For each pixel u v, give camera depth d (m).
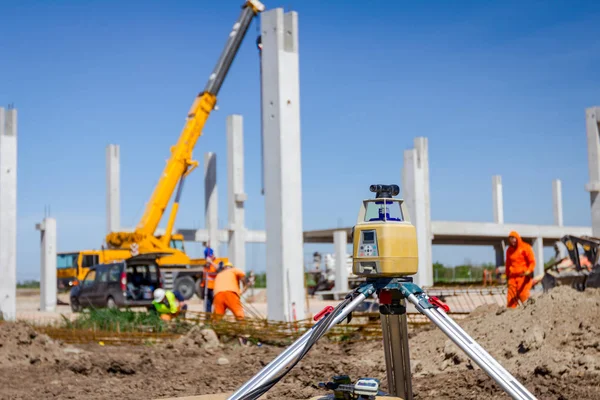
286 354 3.10
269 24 12.80
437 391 6.09
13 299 17.16
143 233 28.36
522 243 12.37
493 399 5.60
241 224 26.77
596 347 6.56
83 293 21.58
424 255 20.89
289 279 12.29
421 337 8.29
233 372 7.93
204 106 29.55
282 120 12.52
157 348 10.55
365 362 7.88
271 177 12.57
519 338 7.12
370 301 14.24
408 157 21.00
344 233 27.30
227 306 12.38
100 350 10.52
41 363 8.88
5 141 17.34
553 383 5.92
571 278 14.61
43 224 24.19
